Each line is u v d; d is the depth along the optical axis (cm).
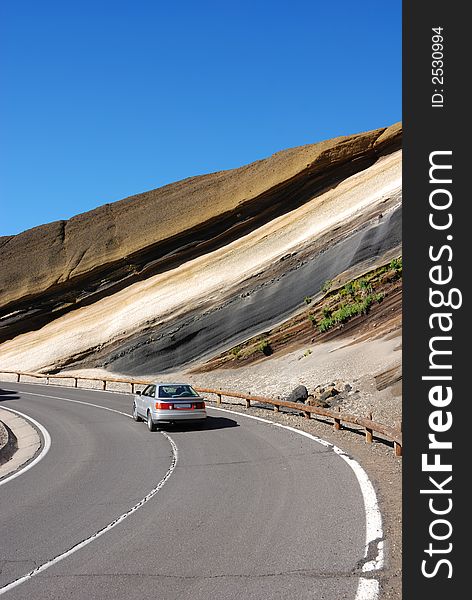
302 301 3506
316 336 3123
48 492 976
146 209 5478
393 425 1548
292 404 1841
